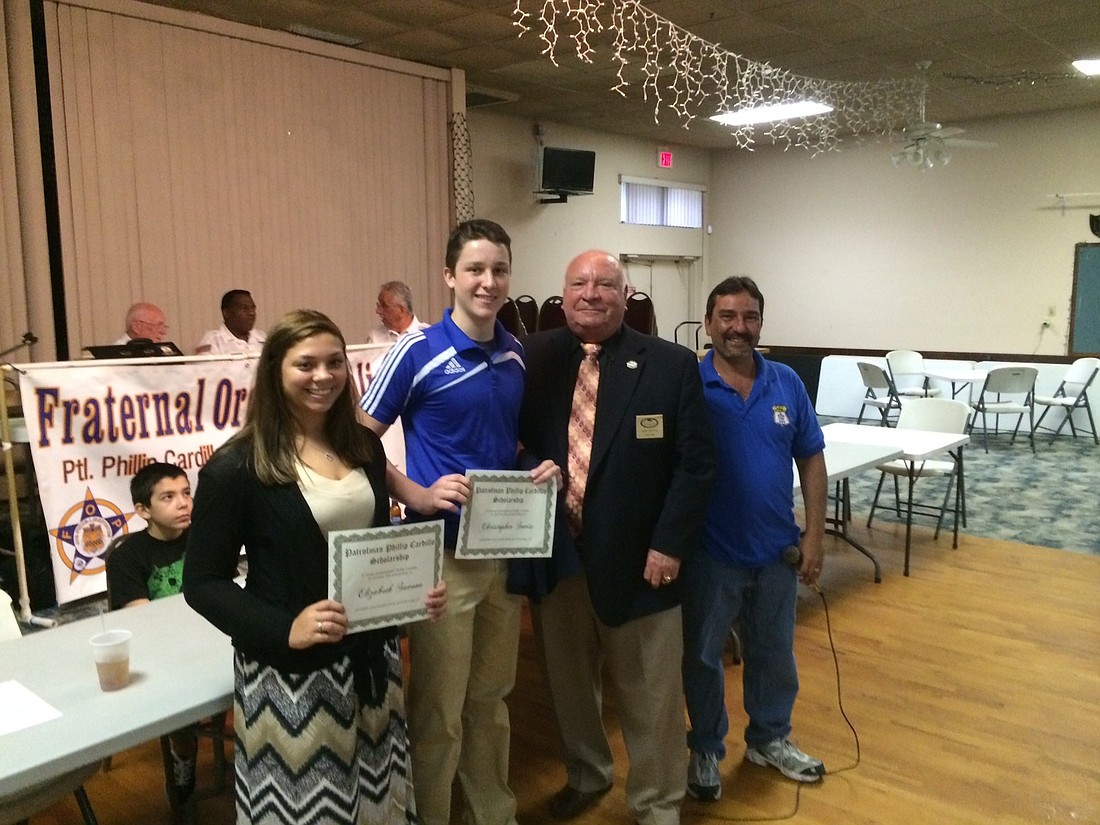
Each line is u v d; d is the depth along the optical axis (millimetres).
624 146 10047
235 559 1520
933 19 5676
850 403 9914
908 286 9695
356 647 1562
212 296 5461
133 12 4914
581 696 2268
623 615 1966
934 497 6031
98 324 4953
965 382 8766
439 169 6824
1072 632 3551
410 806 1710
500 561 1940
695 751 2346
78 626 1951
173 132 5180
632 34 5949
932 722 2789
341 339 1544
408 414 1885
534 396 2047
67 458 2877
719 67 6867
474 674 2008
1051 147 8586
